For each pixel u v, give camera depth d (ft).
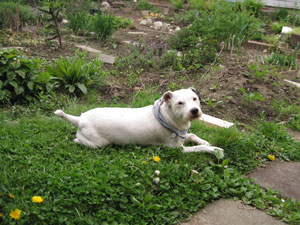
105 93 7.42
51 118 5.92
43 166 4.21
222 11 13.74
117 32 14.01
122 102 6.97
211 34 11.92
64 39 11.83
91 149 4.86
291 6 19.10
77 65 7.25
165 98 4.50
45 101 6.44
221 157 4.60
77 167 4.25
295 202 4.00
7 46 10.33
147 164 4.29
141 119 4.74
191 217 3.74
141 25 16.44
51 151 4.63
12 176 3.92
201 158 4.72
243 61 10.11
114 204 3.70
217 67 9.05
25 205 3.50
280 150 5.32
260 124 6.27
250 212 3.86
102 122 4.75
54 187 3.82
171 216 3.67
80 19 12.80
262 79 8.02
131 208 3.65
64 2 15.11
